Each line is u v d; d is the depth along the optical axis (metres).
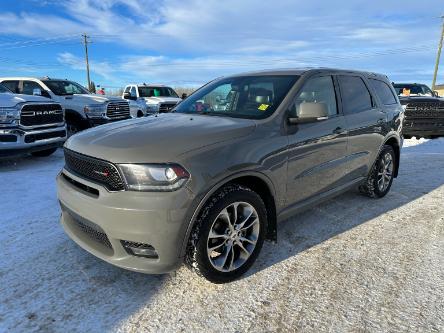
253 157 3.01
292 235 3.98
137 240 2.63
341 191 4.42
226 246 2.98
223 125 3.17
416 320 2.62
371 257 3.53
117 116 10.82
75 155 2.97
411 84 16.31
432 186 6.00
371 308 2.75
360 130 4.43
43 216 4.34
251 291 2.95
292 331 2.51
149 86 17.42
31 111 6.98
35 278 3.04
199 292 2.93
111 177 2.67
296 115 3.56
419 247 3.75
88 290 2.91
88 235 3.08
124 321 2.58
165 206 2.56
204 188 2.68
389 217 4.57
